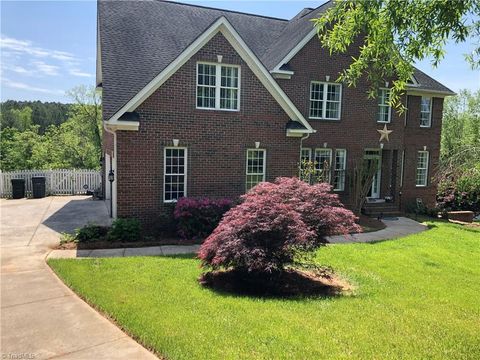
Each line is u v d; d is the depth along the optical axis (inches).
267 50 808.3
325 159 773.3
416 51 253.3
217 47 547.2
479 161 599.2
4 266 360.5
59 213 649.6
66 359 191.5
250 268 302.0
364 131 800.9
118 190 504.4
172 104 525.7
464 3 218.4
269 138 597.9
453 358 197.9
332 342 210.5
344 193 782.5
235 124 571.5
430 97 894.4
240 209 339.3
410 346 210.2
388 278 357.4
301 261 379.9
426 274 375.9
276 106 598.5
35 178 853.8
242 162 581.6
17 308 257.3
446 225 709.3
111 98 518.6
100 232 482.9
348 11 266.7
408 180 879.1
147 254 420.2
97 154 1707.7
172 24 710.5
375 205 811.4
